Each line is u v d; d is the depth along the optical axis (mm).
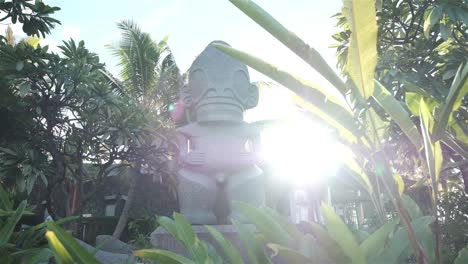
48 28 7301
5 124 7758
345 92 2391
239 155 5875
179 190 5980
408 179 7488
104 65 8641
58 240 1947
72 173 8930
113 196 16016
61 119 8219
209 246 2949
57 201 11242
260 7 2176
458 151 3051
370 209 10352
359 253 2369
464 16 5820
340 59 8055
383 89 2594
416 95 3207
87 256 2170
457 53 6266
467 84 2229
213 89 6125
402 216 2352
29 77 7402
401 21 7711
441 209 6914
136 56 13609
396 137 7129
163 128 9680
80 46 8305
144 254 2426
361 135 2400
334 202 11492
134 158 9680
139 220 12117
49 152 8516
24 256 3424
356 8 2119
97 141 8688
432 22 5988
